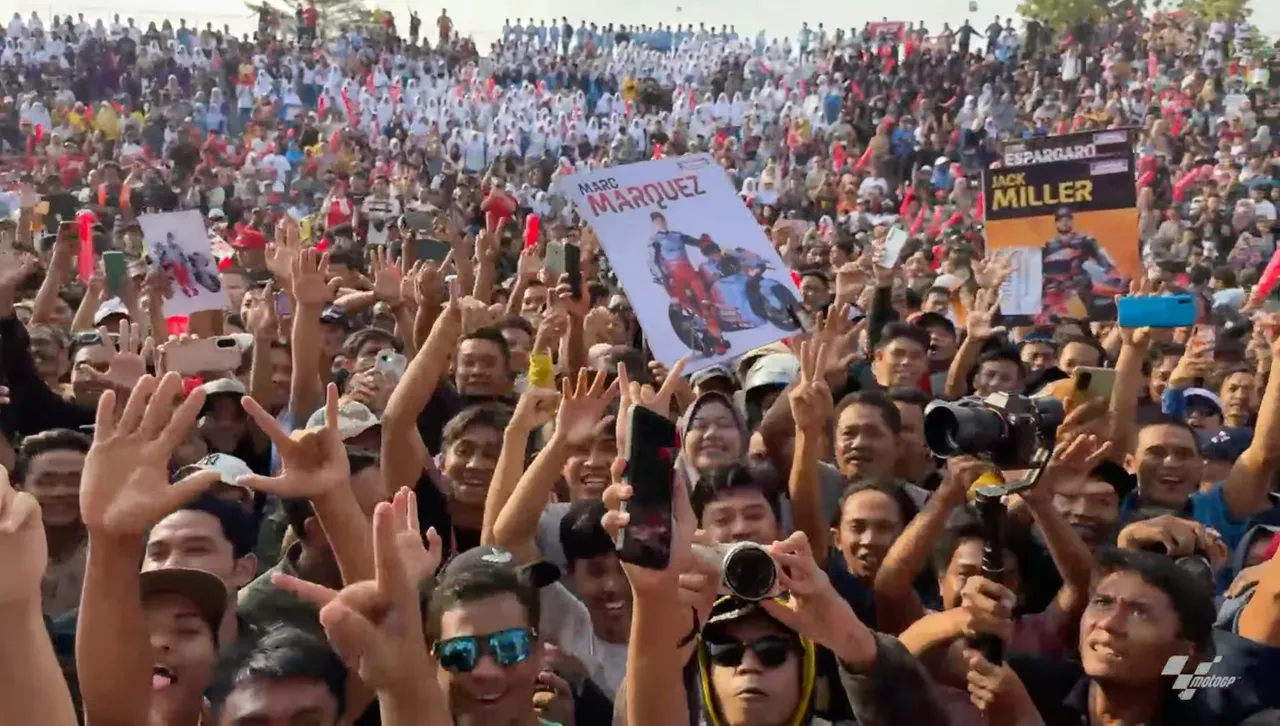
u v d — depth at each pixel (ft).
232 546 13.01
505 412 16.98
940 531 13.70
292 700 9.57
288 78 114.11
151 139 93.86
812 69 134.31
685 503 9.48
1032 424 9.50
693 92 130.41
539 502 13.38
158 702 10.77
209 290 27.35
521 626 10.39
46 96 101.30
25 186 38.17
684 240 17.61
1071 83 123.95
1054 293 26.50
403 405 15.55
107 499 9.09
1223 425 22.67
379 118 110.83
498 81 132.36
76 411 20.62
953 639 11.85
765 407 20.70
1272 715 11.05
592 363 22.26
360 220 50.65
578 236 50.52
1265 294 31.71
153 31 117.91
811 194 89.56
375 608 8.79
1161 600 11.22
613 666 13.64
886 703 9.58
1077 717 12.20
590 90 133.90
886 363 22.61
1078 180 26.35
